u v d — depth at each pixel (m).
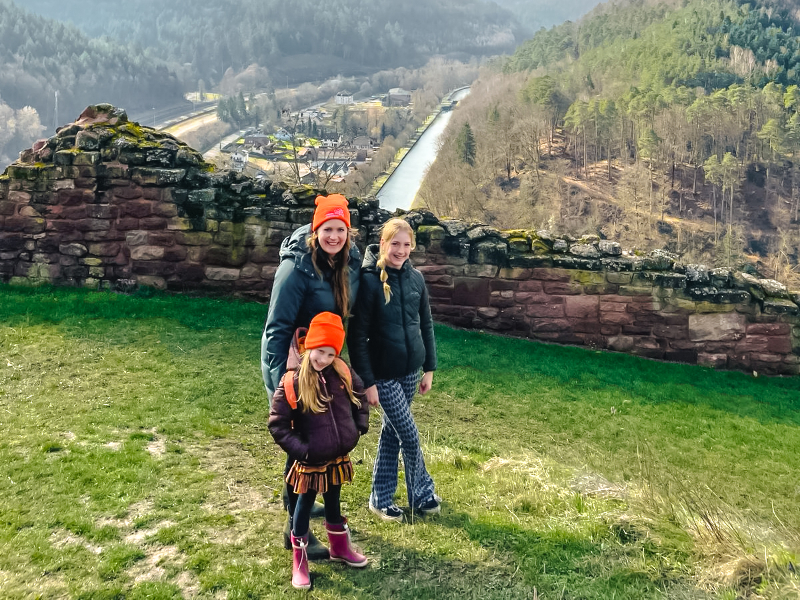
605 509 4.64
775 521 5.34
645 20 187.88
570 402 7.84
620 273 9.88
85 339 7.82
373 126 191.50
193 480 4.81
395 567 3.86
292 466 3.70
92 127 10.00
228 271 9.94
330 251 3.83
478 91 193.75
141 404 6.17
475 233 9.95
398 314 4.27
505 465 5.56
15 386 6.38
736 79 132.12
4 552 3.77
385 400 4.36
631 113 116.75
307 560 3.70
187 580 3.65
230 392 6.64
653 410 7.88
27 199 9.75
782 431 7.65
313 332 3.51
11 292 9.41
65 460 4.89
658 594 3.64
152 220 9.84
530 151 105.88
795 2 183.75
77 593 3.47
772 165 103.81
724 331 9.88
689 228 93.56
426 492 4.50
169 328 8.45
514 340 9.79
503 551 4.04
